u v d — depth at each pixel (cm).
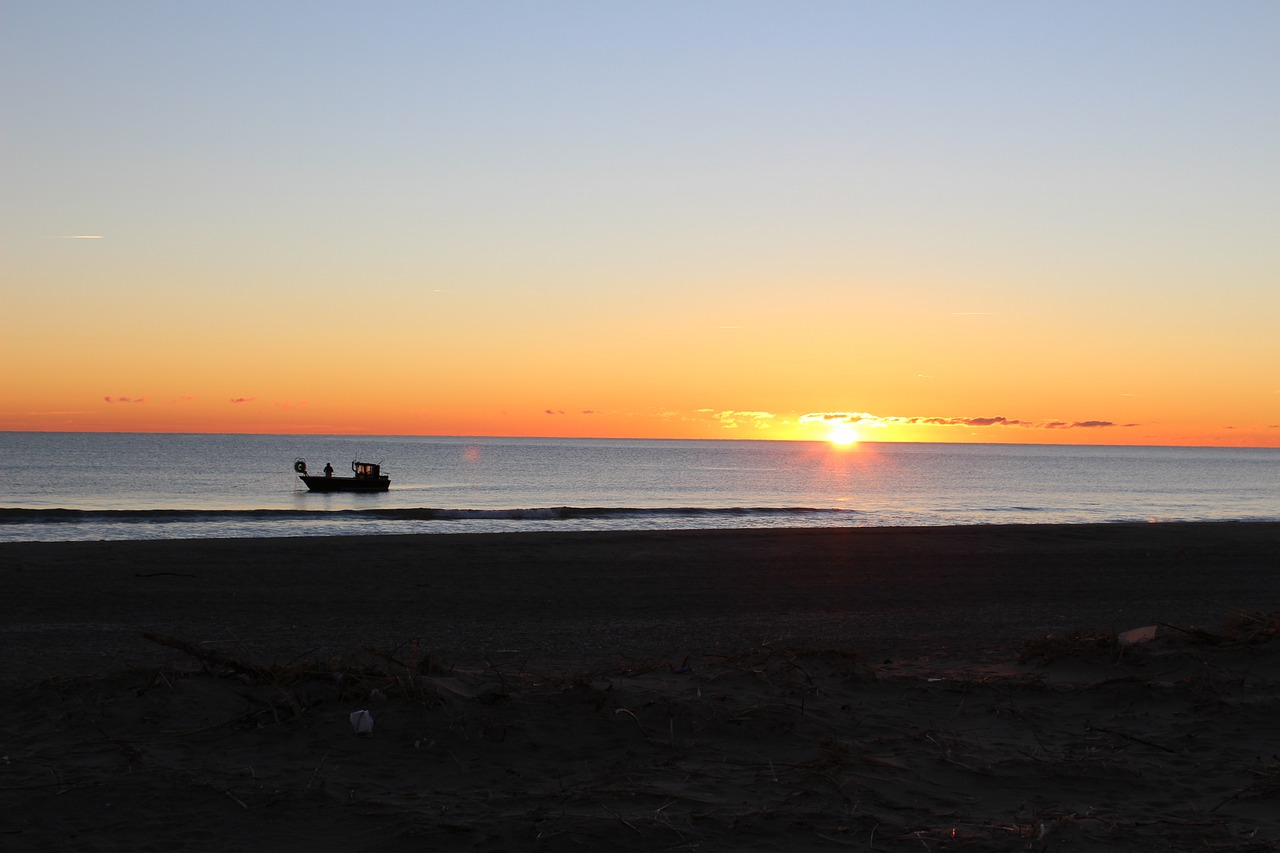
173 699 645
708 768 558
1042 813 497
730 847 443
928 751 600
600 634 1215
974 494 6394
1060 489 7175
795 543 2381
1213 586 1753
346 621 1293
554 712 634
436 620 1312
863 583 1731
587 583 1681
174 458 10594
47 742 581
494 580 1697
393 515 3509
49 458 10306
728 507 4503
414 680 666
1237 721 664
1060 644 895
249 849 434
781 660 833
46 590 1488
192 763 545
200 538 2386
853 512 4447
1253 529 2988
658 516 3938
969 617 1386
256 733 596
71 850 429
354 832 455
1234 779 558
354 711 618
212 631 1202
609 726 617
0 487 5772
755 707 664
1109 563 2077
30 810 471
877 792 523
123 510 3516
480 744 582
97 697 662
